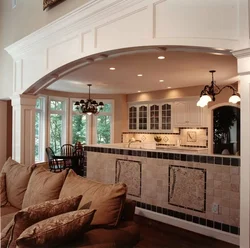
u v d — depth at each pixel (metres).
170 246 3.14
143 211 4.27
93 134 9.69
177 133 8.52
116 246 1.98
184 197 3.77
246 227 2.34
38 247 1.59
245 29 2.38
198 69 5.61
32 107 5.71
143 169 4.32
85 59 4.06
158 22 3.02
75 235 1.77
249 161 2.34
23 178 3.21
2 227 2.43
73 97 9.32
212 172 3.48
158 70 5.76
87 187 2.34
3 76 6.21
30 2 5.31
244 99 2.39
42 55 4.85
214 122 6.01
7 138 6.82
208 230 3.47
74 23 4.04
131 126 9.60
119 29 3.43
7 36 6.11
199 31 2.71
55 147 8.95
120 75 6.32
